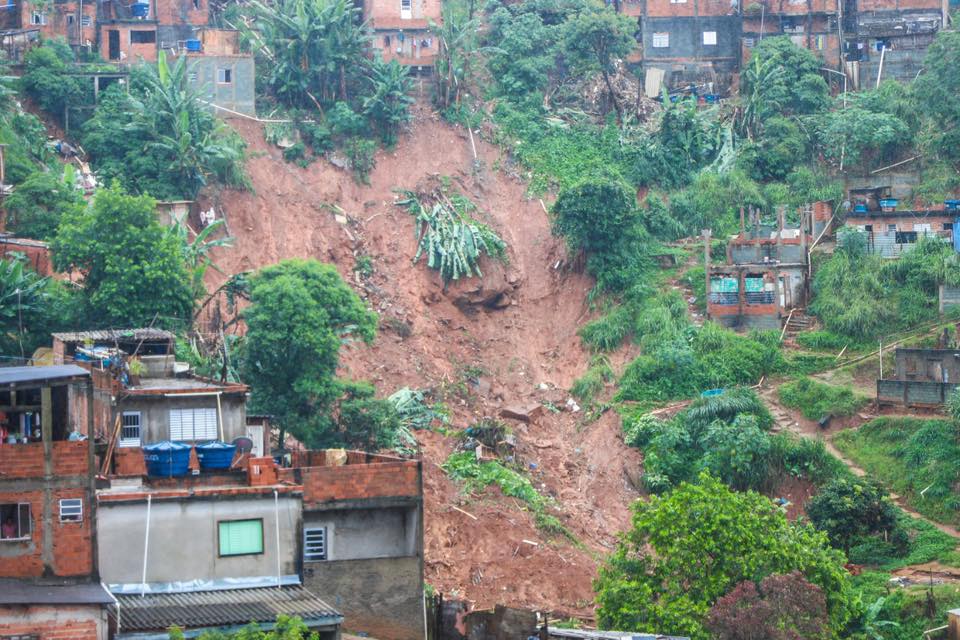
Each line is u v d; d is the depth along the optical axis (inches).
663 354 4013.3
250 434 2672.2
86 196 3917.3
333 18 4571.9
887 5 5162.4
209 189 4183.1
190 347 3213.6
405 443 3617.1
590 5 5118.1
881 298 4195.4
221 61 4446.4
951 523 3400.6
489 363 4207.7
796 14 5132.9
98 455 2197.3
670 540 2493.8
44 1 4692.4
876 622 2950.3
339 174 4463.6
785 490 3577.8
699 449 3698.3
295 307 3235.7
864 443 3715.6
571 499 3678.6
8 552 1909.4
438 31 4783.5
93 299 3265.3
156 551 1991.9
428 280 4301.2
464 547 3316.9
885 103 4827.8
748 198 4589.1
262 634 1820.9
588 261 4352.9
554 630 2122.3
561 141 4773.6
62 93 4352.9
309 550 2220.7
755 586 2391.7
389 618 2198.6
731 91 5098.4
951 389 3730.3
